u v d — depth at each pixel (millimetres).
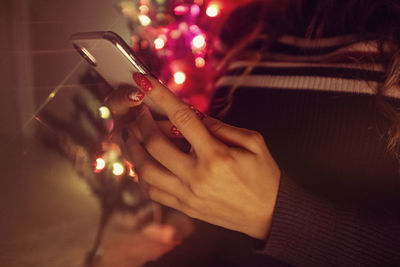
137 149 405
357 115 411
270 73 474
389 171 399
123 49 375
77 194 763
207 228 474
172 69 733
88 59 422
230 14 589
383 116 398
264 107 467
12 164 852
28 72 876
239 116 492
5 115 899
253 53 512
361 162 410
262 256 430
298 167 439
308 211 360
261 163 365
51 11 819
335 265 362
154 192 406
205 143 352
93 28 791
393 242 356
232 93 508
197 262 456
